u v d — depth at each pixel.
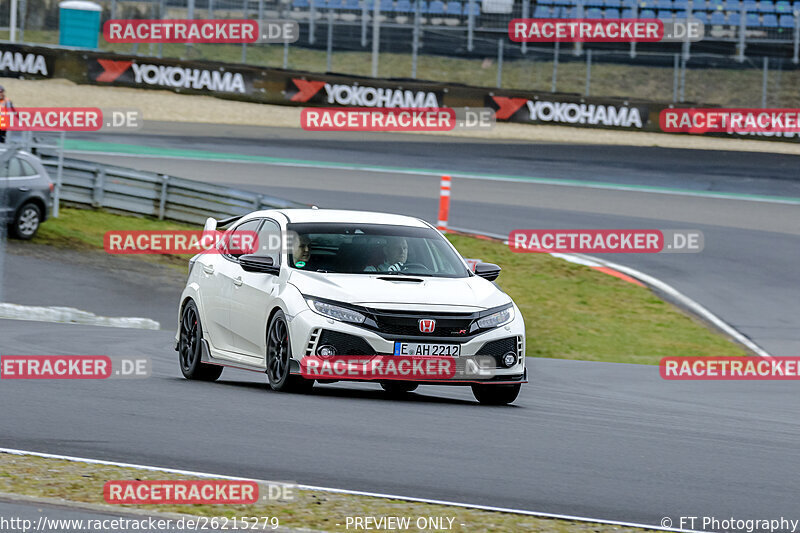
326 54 159.62
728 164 122.06
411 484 21.38
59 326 51.41
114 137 118.25
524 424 28.95
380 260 33.62
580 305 68.25
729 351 59.84
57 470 21.27
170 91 138.00
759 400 40.97
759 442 28.36
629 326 64.38
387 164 113.25
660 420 32.09
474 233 83.81
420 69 157.88
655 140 136.12
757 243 85.94
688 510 20.16
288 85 137.12
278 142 121.69
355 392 34.09
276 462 22.77
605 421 30.84
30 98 128.38
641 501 20.73
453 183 105.19
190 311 37.22
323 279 32.06
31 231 74.75
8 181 72.81
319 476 21.72
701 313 67.56
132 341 47.19
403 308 31.05
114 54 136.88
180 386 33.81
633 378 46.53
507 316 32.25
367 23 160.12
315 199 93.19
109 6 155.62
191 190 84.06
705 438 28.53
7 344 42.19
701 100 153.25
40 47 135.38
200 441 24.61
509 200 98.25
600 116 138.50
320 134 129.00
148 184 85.25
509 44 158.88
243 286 34.34
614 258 79.75
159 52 153.25
